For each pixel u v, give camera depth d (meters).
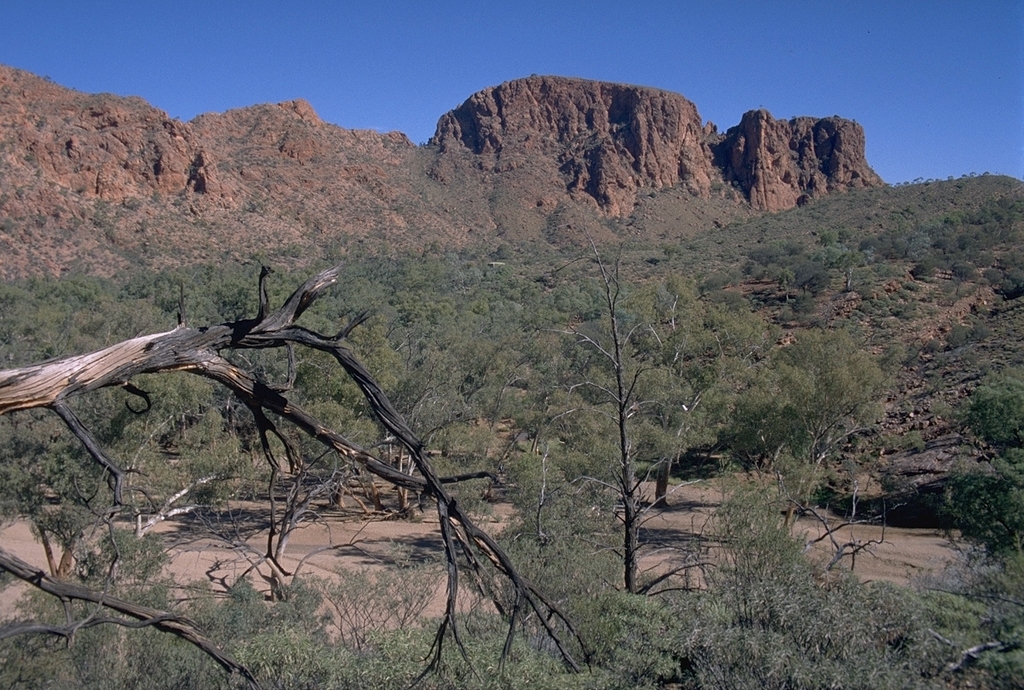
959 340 39.94
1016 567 9.27
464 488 21.16
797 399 22.84
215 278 66.81
